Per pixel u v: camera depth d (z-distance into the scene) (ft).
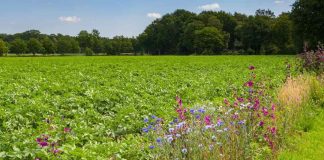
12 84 62.90
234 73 92.38
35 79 74.33
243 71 100.22
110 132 33.14
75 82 68.54
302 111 36.37
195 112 25.44
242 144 23.08
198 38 431.43
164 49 496.23
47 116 36.35
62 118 35.42
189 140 20.83
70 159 23.57
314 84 46.68
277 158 24.91
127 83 64.34
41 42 488.85
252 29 398.83
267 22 393.29
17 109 38.52
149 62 170.19
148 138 26.89
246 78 76.33
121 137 32.99
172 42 485.97
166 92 56.03
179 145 20.66
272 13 433.48
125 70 109.09
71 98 46.01
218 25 464.24
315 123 35.53
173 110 40.96
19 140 28.32
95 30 570.46
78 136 30.42
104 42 550.77
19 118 36.11
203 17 484.74
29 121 36.88
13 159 23.12
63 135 29.68
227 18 486.38
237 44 434.71
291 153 26.18
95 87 60.85
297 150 27.63
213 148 20.90
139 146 26.58
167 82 68.90
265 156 24.80
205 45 425.69
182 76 85.10
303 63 63.52
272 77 77.51
